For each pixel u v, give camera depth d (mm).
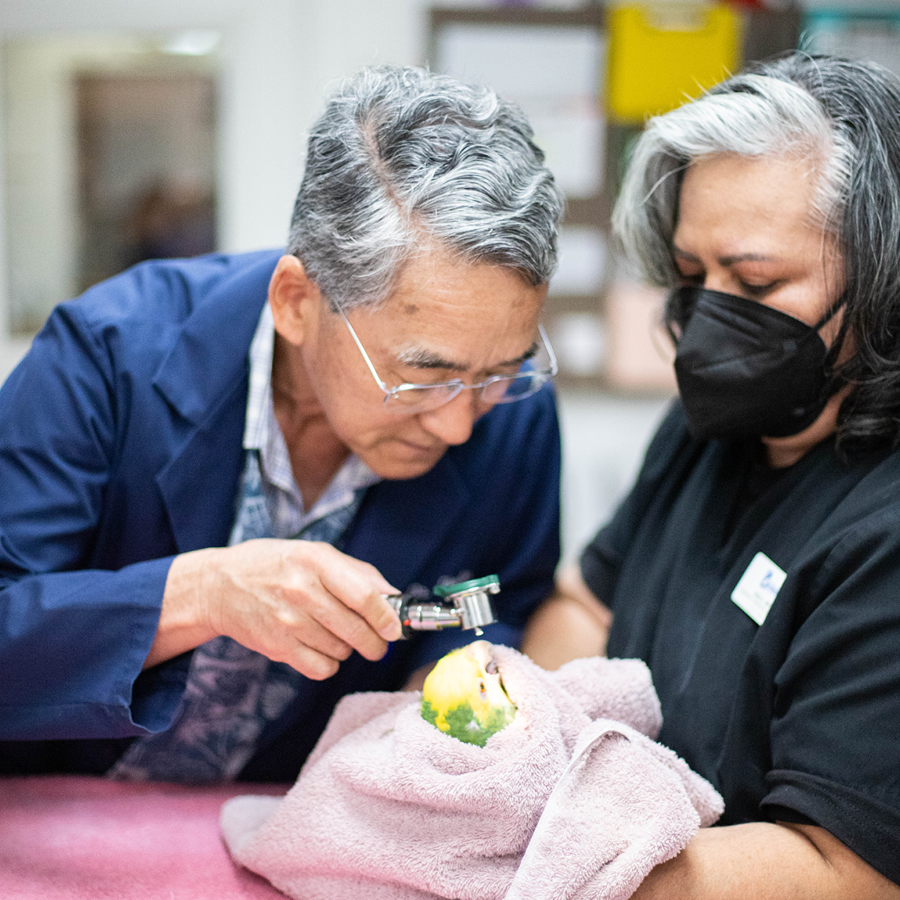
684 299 918
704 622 900
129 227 2348
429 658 1070
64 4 2180
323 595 801
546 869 636
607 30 2197
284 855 750
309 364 908
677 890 671
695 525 973
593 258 2357
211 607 838
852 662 710
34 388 975
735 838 713
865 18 2184
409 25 2234
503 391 900
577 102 2242
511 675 760
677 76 2203
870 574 718
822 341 812
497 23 2203
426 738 710
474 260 744
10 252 2330
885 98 779
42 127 2275
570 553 2506
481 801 677
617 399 2482
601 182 2289
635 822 670
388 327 786
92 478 971
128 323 1005
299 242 857
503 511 1137
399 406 830
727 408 856
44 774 1105
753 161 789
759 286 819
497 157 769
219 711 1034
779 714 774
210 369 989
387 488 1043
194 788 1042
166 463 977
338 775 745
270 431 1006
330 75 2248
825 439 883
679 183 886
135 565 888
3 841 876
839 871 680
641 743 740
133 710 882
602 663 831
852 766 684
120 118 2285
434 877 681
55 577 888
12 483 939
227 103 2268
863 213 765
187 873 818
